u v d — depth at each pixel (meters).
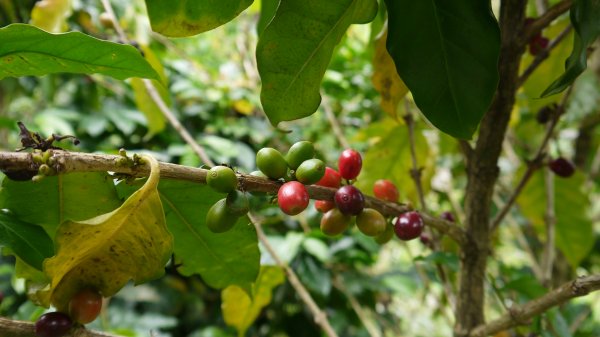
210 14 0.31
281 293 0.84
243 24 1.03
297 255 0.79
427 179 0.64
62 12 0.55
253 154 0.91
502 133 0.40
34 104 1.05
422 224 0.33
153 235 0.28
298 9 0.31
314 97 0.34
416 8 0.30
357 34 0.89
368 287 0.80
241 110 0.95
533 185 0.64
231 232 0.36
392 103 0.41
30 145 0.26
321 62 0.33
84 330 0.30
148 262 0.29
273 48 0.32
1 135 0.85
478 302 0.42
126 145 0.94
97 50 0.30
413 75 0.31
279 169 0.31
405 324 1.13
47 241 0.31
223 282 0.39
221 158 0.86
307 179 0.31
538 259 0.95
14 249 0.30
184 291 0.94
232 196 0.29
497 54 0.30
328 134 0.96
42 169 0.24
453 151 0.77
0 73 0.31
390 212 0.35
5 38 0.28
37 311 0.40
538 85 0.54
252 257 0.37
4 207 0.31
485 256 0.42
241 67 1.10
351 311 0.88
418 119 0.61
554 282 0.80
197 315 0.94
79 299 0.29
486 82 0.31
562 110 0.45
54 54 0.30
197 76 0.96
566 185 0.64
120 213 0.27
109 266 0.29
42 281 0.31
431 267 0.83
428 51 0.31
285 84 0.33
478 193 0.41
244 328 0.54
